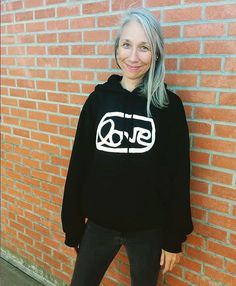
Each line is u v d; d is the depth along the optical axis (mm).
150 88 1502
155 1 1714
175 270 1942
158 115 1507
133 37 1447
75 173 1666
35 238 2654
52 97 2271
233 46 1520
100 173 1564
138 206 1535
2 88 2605
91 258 1714
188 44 1646
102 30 1931
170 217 1583
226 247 1712
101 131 1557
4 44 2496
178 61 1694
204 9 1567
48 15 2162
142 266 1661
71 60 2113
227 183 1649
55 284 2590
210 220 1741
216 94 1606
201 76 1635
